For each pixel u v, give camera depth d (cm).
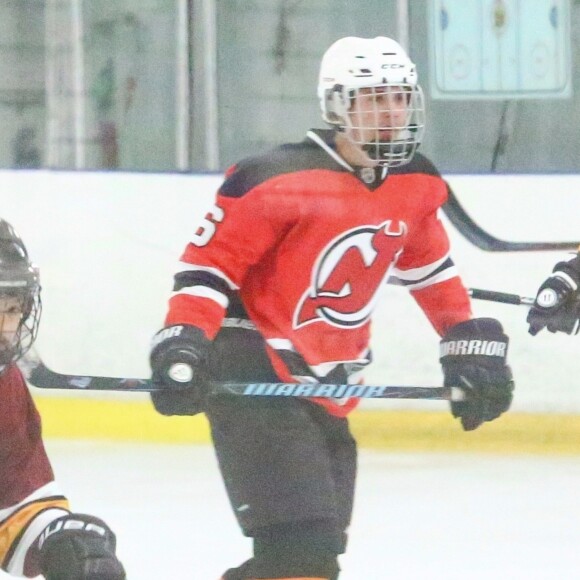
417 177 1041
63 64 2080
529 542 1375
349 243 1018
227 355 1023
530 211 1900
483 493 1584
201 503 1521
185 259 1008
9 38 2147
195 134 2050
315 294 1022
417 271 1089
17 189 1956
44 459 757
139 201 1941
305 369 1032
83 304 1945
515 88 1991
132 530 1409
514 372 1861
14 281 709
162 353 981
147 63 2056
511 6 1977
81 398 1880
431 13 1994
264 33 2042
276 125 2047
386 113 1016
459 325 1086
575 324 1369
